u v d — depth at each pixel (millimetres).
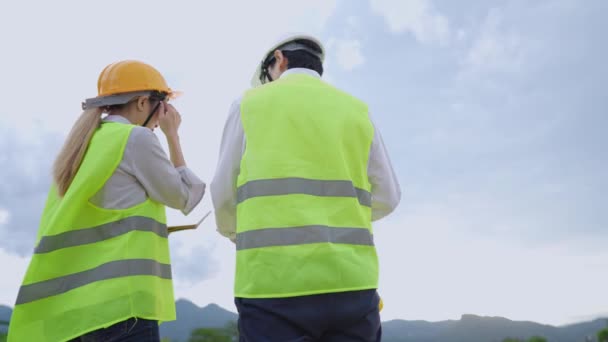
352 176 2643
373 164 2795
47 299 2773
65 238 2838
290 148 2535
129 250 2830
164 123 3371
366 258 2494
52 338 2711
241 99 2732
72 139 3023
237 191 2574
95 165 2875
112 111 3289
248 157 2543
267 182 2461
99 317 2686
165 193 3018
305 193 2457
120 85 3227
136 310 2719
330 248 2385
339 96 2803
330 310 2369
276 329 2324
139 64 3340
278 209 2416
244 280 2375
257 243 2377
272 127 2584
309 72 2945
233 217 2836
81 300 2738
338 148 2588
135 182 2971
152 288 2830
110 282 2746
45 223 3039
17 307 2729
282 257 2344
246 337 2361
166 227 3133
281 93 2676
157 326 2854
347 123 2686
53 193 3139
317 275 2338
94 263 2812
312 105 2658
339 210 2496
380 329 2594
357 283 2395
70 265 2828
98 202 2891
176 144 3350
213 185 2715
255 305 2352
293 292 2303
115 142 2934
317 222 2406
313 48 3082
